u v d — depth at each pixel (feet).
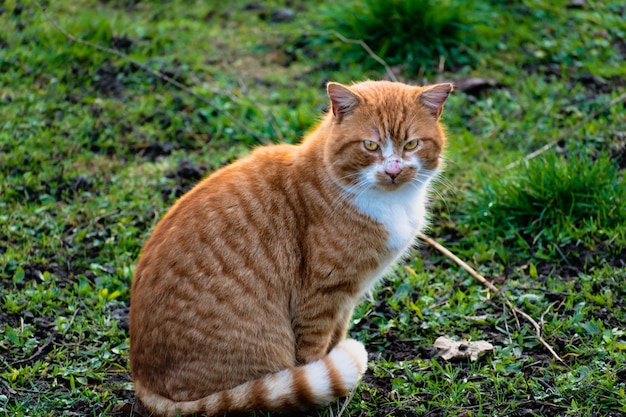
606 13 35.81
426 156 18.58
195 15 36.81
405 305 22.20
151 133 29.19
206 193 18.24
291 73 33.24
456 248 24.54
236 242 17.61
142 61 32.48
